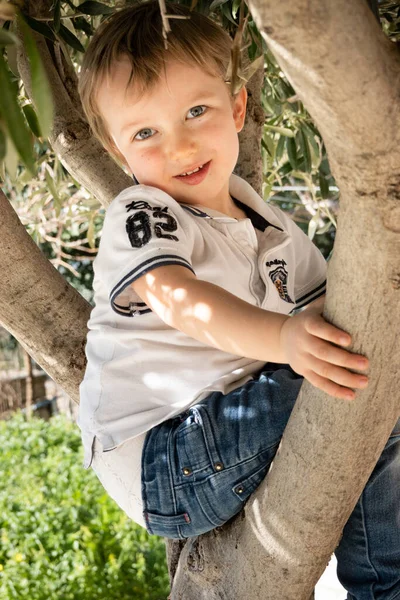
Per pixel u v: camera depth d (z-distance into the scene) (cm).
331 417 118
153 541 509
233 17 187
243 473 137
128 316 143
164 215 137
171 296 125
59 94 218
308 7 78
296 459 126
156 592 456
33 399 1073
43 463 714
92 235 345
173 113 142
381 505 143
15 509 575
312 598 158
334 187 371
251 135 221
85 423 148
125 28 146
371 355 108
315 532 131
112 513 539
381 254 99
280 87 286
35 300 179
